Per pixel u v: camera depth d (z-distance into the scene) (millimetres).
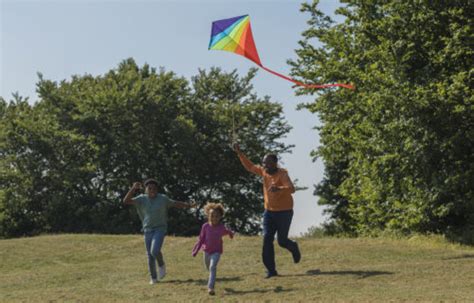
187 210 44875
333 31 24469
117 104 41844
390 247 15906
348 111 23406
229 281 12070
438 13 20156
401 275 11719
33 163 40812
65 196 40875
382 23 21062
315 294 10359
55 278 13594
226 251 16328
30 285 12961
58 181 40844
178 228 43094
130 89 44531
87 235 21234
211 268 10906
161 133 44281
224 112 46000
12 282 13359
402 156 19812
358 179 24859
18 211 41031
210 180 45750
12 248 18875
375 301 9539
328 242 17141
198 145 43781
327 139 25719
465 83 19547
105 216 40781
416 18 20172
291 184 11836
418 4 20172
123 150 41656
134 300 10609
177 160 44438
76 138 40562
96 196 41812
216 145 45344
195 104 46875
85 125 42531
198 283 11992
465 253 14773
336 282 11281
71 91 44469
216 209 11148
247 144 45688
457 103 18578
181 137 42344
